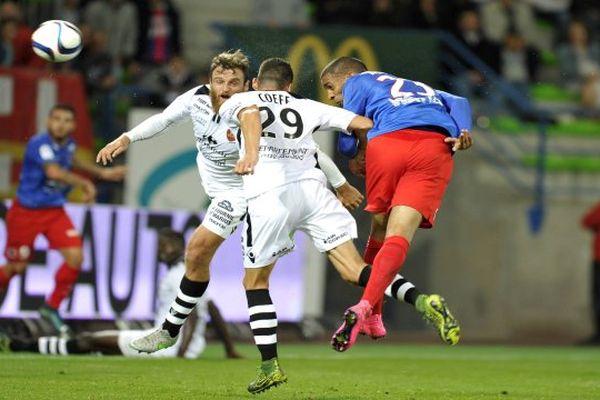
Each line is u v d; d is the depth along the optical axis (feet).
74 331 170.09
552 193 221.25
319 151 94.58
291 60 198.18
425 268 210.79
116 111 205.57
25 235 154.51
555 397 101.35
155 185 189.88
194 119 100.01
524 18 267.18
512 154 223.71
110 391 95.20
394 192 94.27
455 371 134.00
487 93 230.68
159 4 220.84
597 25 269.85
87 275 171.63
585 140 232.94
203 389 98.84
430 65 205.46
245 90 96.07
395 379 118.62
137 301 174.91
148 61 219.61
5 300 165.37
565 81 254.68
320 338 190.39
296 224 91.04
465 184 215.51
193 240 98.07
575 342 211.00
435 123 94.32
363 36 202.59
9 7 199.31
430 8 232.12
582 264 222.07
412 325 214.07
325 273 210.59
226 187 100.63
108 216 173.68
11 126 183.21
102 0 217.56
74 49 110.73
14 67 187.52
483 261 216.13
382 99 96.12
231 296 181.06
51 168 151.53
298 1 230.27
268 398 92.89
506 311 217.15
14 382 100.58
